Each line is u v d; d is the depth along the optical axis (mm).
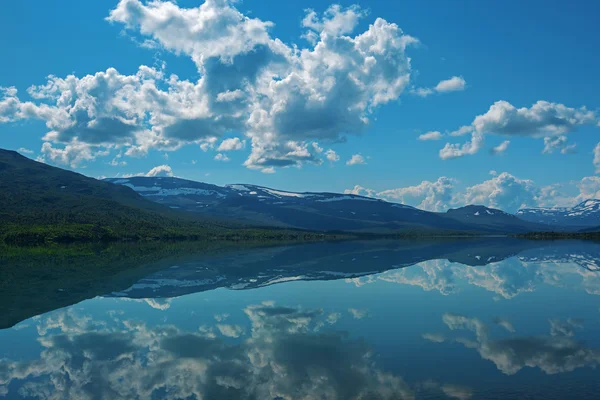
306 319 33781
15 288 49531
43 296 44219
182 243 175500
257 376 21656
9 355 25266
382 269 70125
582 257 92562
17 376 21938
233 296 44094
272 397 19156
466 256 97812
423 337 28344
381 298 42875
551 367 22312
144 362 23922
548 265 74938
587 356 24062
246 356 24750
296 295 44625
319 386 20188
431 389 19672
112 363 23750
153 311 36906
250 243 177875
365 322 32688
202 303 40344
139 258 92000
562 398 18531
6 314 35906
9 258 93000
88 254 105062
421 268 71500
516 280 55500
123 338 28625
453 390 19531
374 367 22703
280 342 27453
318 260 87562
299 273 64250
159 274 62594
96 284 52531
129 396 19422
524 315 34719
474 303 40031
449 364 22984
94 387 20453
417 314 35344
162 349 26188
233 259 89562
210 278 58188
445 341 27344
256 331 30219
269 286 50875
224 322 32875
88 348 26453
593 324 31516
